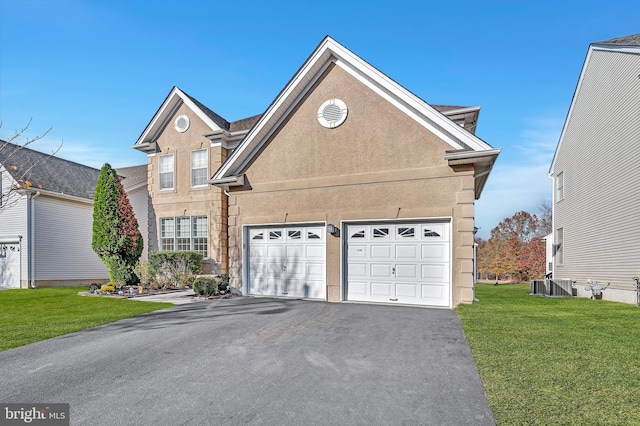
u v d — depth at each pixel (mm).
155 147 17438
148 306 9891
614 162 12500
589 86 14484
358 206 10172
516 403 3619
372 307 9227
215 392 4082
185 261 14977
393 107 9938
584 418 3291
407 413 3508
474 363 4855
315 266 10883
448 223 9391
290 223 11062
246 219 11727
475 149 8797
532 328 6715
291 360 5141
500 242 36719
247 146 11469
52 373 4758
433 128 9438
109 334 6773
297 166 11062
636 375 4301
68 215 18453
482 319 7512
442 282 9344
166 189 17141
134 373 4723
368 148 10164
